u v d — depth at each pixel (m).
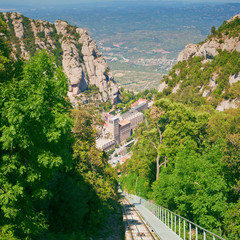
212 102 96.25
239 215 23.02
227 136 30.08
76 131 33.97
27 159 16.53
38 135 15.89
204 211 24.70
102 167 37.22
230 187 25.61
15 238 15.38
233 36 127.38
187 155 30.80
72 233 13.68
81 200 14.64
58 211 14.26
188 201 26.97
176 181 29.25
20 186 15.40
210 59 136.50
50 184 16.77
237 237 23.08
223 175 25.33
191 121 45.50
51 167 16.02
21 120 14.47
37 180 16.50
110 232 22.50
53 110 16.61
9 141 14.59
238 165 25.27
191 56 158.50
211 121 43.97
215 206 23.81
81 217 14.22
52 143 16.84
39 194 15.32
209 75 119.88
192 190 27.84
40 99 15.09
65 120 15.92
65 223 14.05
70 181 15.23
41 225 15.07
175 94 129.00
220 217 25.22
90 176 28.80
